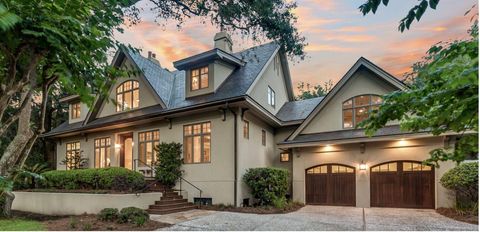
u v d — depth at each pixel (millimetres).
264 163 15438
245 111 13414
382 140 12398
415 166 12258
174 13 10453
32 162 21922
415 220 9641
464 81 2334
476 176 9945
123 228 8375
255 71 14688
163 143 14125
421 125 3617
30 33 2477
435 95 2775
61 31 2713
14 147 7742
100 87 3697
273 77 17344
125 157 16688
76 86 3268
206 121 13578
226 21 10562
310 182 14320
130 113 16016
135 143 15719
